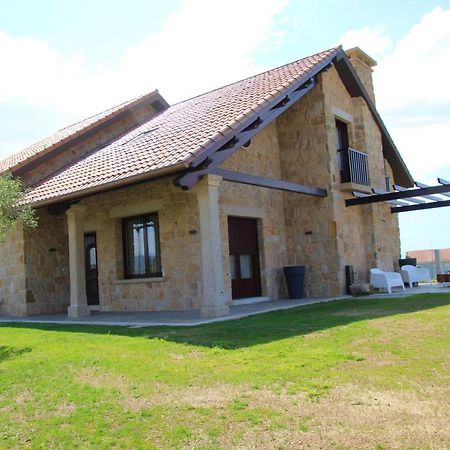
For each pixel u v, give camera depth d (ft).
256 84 46.75
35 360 21.43
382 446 10.91
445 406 13.03
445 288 46.93
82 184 37.63
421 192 43.98
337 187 46.55
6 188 30.40
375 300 37.55
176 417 13.44
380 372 16.30
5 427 13.61
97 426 13.17
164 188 41.70
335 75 49.62
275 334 24.02
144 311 42.29
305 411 13.21
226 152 33.09
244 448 11.32
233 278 42.98
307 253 46.60
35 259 47.44
